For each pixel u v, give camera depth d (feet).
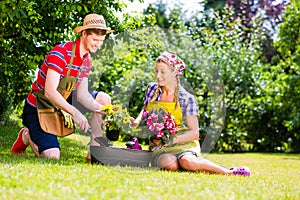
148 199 8.47
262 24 54.24
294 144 34.88
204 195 9.40
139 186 9.78
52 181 9.55
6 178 9.65
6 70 21.22
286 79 35.06
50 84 14.15
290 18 37.76
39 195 8.25
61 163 13.17
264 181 13.38
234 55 34.04
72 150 18.78
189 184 10.69
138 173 12.19
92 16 14.39
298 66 35.60
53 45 20.43
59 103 14.02
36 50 20.40
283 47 38.34
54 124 14.99
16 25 18.90
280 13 56.59
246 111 33.63
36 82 15.01
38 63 20.51
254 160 24.90
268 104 34.63
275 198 10.25
